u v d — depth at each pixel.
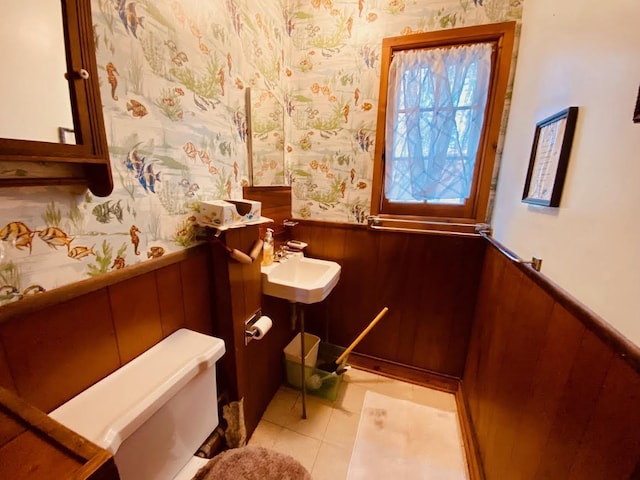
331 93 1.60
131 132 0.76
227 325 1.13
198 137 1.00
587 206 0.62
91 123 0.61
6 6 0.49
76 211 0.65
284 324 1.71
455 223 1.52
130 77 0.74
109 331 0.74
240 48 1.19
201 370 0.82
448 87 1.40
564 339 0.64
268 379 1.54
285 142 1.66
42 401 0.61
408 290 1.68
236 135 1.22
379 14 1.43
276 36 1.47
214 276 1.09
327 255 1.80
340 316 1.86
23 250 0.56
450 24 1.35
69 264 0.65
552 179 0.77
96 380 0.72
